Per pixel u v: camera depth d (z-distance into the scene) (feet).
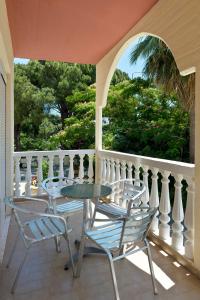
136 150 29.78
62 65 34.68
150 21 9.32
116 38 12.04
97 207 9.20
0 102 8.56
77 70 34.45
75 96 32.83
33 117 34.88
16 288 6.47
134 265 7.55
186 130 27.58
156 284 6.65
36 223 7.61
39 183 14.99
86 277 6.95
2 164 9.37
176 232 7.94
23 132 35.76
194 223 7.15
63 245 8.92
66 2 9.02
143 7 9.19
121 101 30.19
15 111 34.32
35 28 10.98
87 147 31.19
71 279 6.87
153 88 29.40
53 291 6.37
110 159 14.07
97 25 10.73
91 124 30.71
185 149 27.35
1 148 8.96
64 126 34.45
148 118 29.58
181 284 6.66
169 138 27.71
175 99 28.37
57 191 10.14
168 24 8.16
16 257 8.03
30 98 34.17
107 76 14.07
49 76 35.35
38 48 13.25
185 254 7.50
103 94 14.78
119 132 30.45
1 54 8.49
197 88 6.93
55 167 18.35
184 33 7.38
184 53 7.40
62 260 7.88
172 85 23.77
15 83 33.91
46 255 8.19
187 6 7.23
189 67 7.20
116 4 9.07
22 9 9.39
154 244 8.91
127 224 5.66
